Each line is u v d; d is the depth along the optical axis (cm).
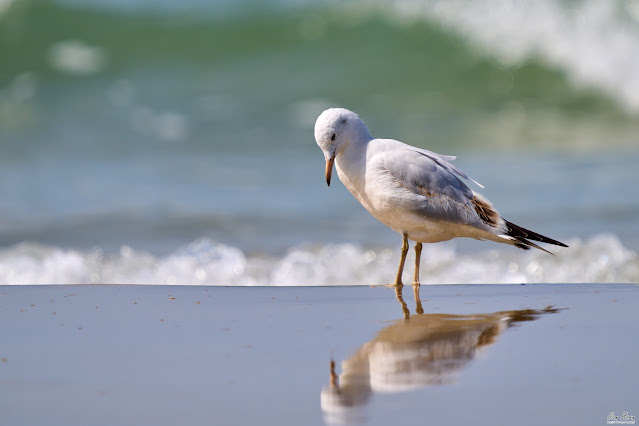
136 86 2862
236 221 1507
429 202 814
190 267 1178
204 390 500
